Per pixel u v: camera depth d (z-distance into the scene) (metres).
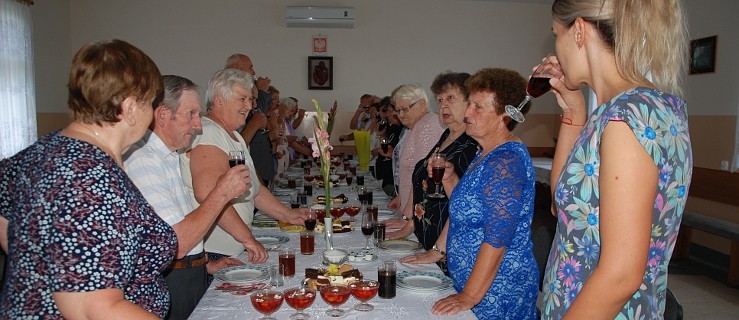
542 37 8.10
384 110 5.43
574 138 1.30
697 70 5.46
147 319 1.04
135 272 1.19
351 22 7.67
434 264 2.04
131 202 1.10
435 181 2.08
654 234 0.93
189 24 7.62
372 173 5.76
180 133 1.81
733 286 4.29
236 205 2.34
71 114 1.12
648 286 0.96
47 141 1.12
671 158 0.90
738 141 4.89
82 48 1.10
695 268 4.83
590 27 0.99
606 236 0.88
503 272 1.71
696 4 5.48
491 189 1.62
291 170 5.73
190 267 1.92
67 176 1.01
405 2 7.89
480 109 1.81
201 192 2.15
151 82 1.15
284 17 7.74
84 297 0.99
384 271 1.66
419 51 7.97
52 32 6.89
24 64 5.88
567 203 1.01
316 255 2.16
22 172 1.10
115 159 1.16
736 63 4.96
